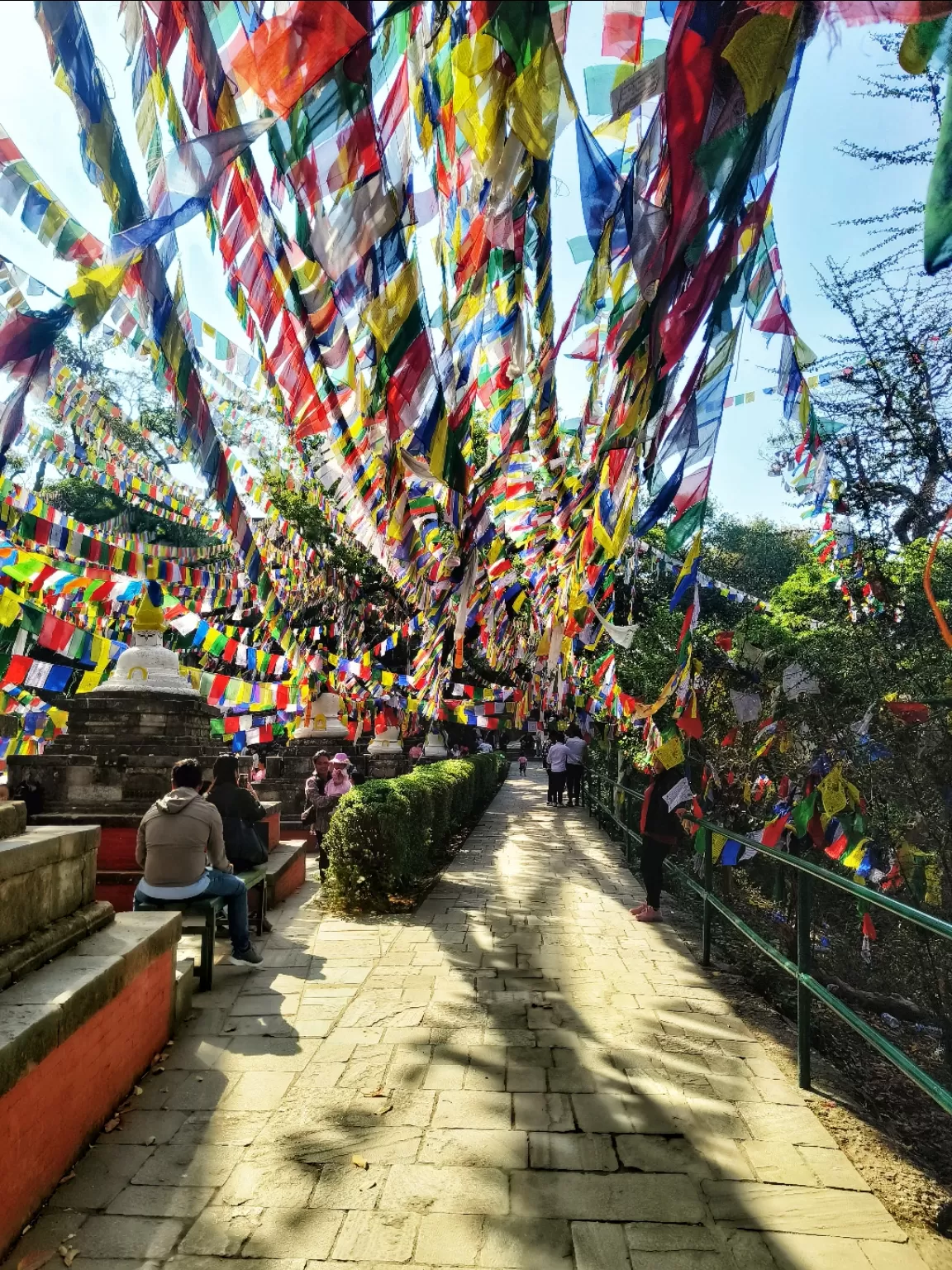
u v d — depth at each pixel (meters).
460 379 2.42
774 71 1.58
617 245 2.39
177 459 6.20
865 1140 3.36
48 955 3.49
